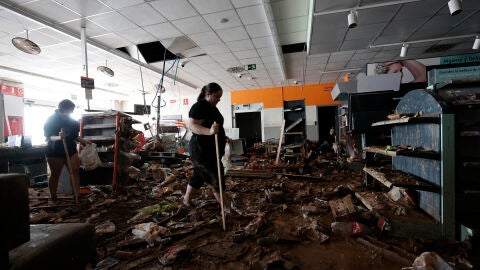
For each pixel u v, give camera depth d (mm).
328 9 3943
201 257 1740
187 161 5918
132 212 2830
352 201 2799
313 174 5094
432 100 2027
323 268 1585
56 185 3344
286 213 2670
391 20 4426
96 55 6070
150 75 8281
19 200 875
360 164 5129
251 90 11805
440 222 1882
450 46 5918
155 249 1870
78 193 3514
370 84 4137
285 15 4551
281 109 11445
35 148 4043
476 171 1874
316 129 11047
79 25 4527
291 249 1841
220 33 5176
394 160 3010
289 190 3713
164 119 11656
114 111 4098
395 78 4059
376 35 5148
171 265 1650
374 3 3805
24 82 8539
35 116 9773
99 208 2986
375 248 1767
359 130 3982
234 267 1619
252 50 6316
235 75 8883
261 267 1610
